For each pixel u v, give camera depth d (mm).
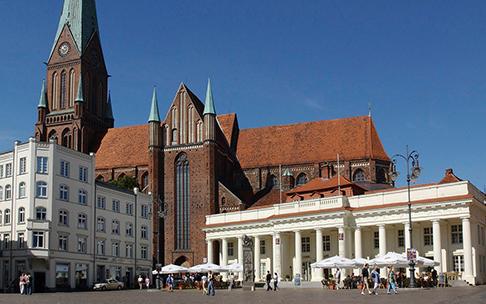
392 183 113938
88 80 138125
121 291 79875
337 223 83625
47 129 136125
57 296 60312
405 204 79000
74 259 89500
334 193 93438
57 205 86938
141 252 108312
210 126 117812
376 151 116125
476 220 78250
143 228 109750
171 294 63531
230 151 128125
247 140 132500
